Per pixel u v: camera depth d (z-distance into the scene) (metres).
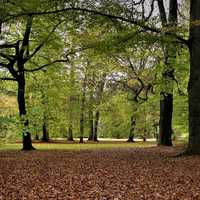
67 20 21.25
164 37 19.61
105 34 22.06
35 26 29.36
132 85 46.91
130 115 50.16
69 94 49.81
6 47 29.45
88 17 20.56
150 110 47.28
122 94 48.88
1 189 11.96
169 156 20.64
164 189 11.45
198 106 19.73
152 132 74.25
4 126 16.94
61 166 17.44
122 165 17.28
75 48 30.81
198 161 17.56
